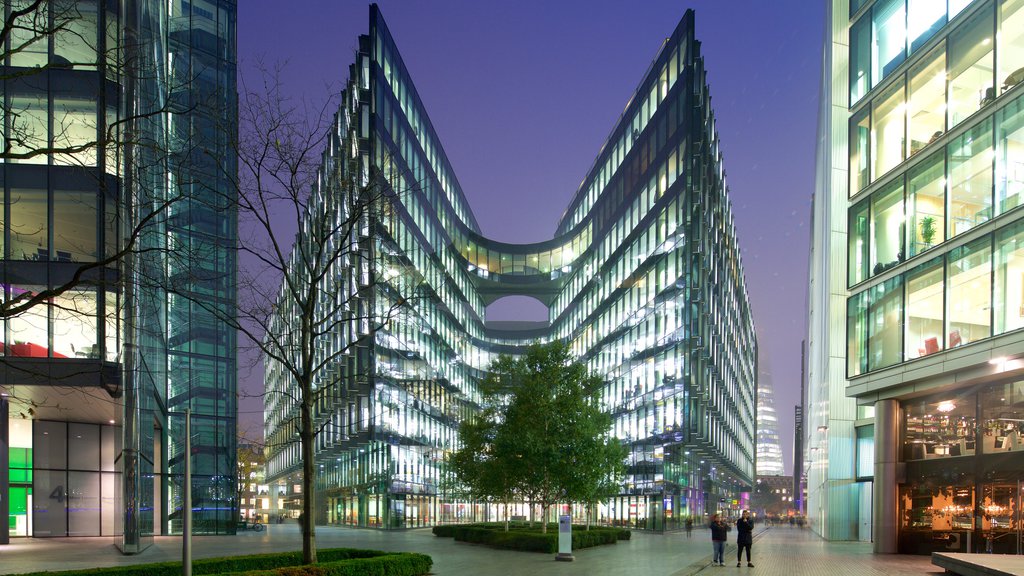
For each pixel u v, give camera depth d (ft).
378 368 194.59
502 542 113.39
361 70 200.13
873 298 100.27
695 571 74.69
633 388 233.76
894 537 96.32
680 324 198.59
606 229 278.67
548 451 116.37
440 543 127.24
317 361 219.61
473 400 329.52
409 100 237.66
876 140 103.60
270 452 390.21
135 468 94.17
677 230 204.74
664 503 204.95
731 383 273.33
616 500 241.76
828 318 148.56
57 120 95.04
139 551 91.45
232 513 155.43
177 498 150.00
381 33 208.33
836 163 148.56
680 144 206.69
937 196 89.92
